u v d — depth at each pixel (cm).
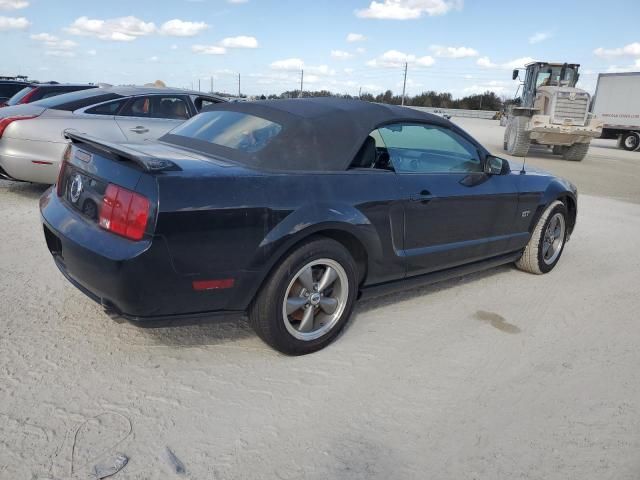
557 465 246
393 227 359
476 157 439
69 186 324
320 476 229
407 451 249
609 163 1900
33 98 944
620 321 420
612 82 2684
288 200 303
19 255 472
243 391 288
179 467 228
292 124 338
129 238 269
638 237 725
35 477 216
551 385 316
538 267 516
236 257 286
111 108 690
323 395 290
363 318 396
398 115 383
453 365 333
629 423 282
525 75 2095
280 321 311
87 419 254
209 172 285
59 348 317
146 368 304
